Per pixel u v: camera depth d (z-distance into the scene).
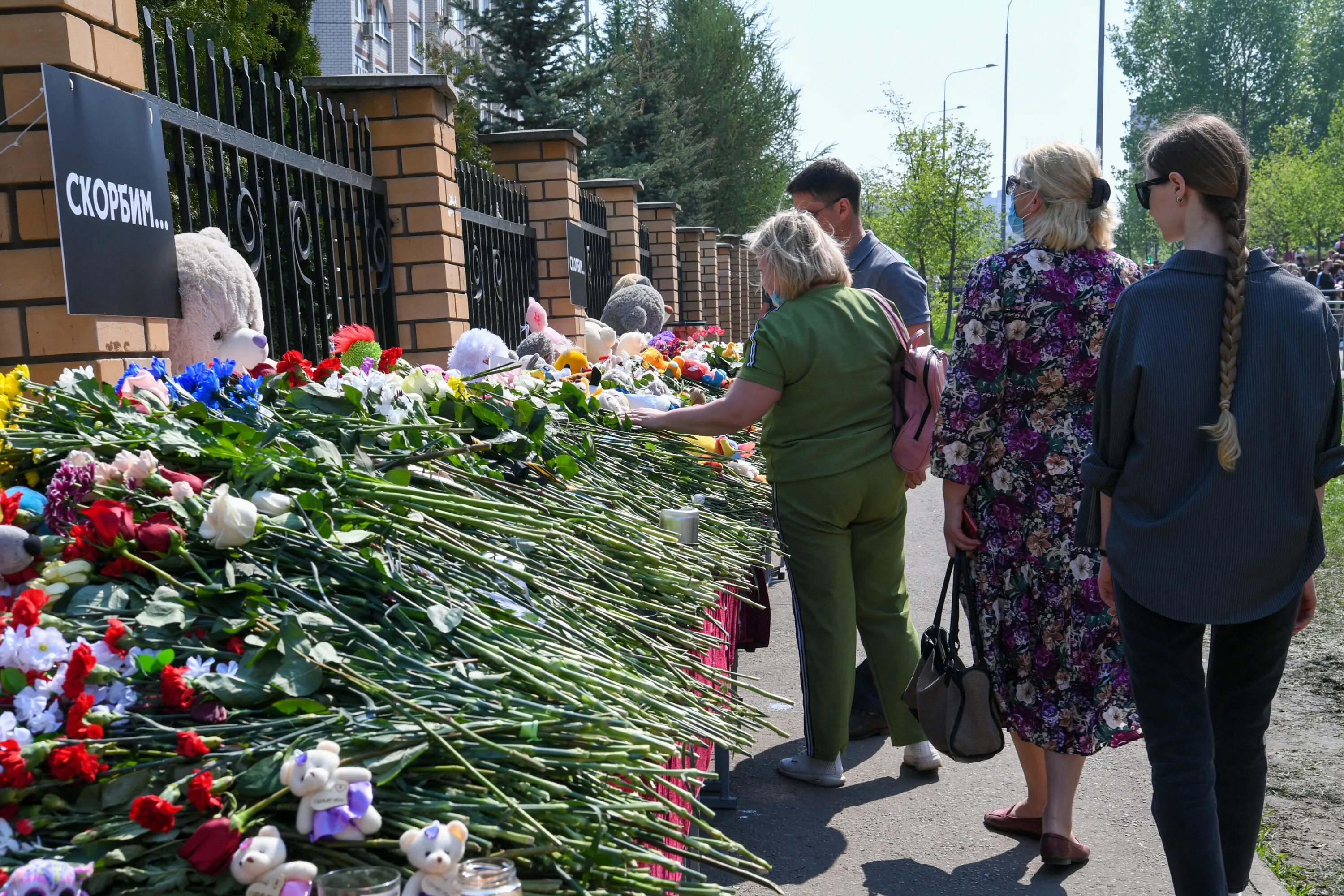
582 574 2.20
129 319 3.04
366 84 5.60
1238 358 2.27
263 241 4.25
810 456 3.37
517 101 21.69
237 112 4.55
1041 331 2.89
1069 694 2.98
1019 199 2.97
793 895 2.90
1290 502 2.26
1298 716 4.23
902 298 4.02
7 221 2.87
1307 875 3.01
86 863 1.26
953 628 3.11
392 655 1.60
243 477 1.87
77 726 1.37
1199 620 2.27
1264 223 44.34
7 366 2.90
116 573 1.61
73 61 2.85
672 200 25.34
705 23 31.17
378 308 5.64
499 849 1.43
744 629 3.87
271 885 1.26
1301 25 66.12
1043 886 2.95
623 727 1.60
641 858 1.46
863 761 3.92
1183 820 2.31
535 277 8.70
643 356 5.06
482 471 2.46
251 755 1.39
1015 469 2.98
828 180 4.08
